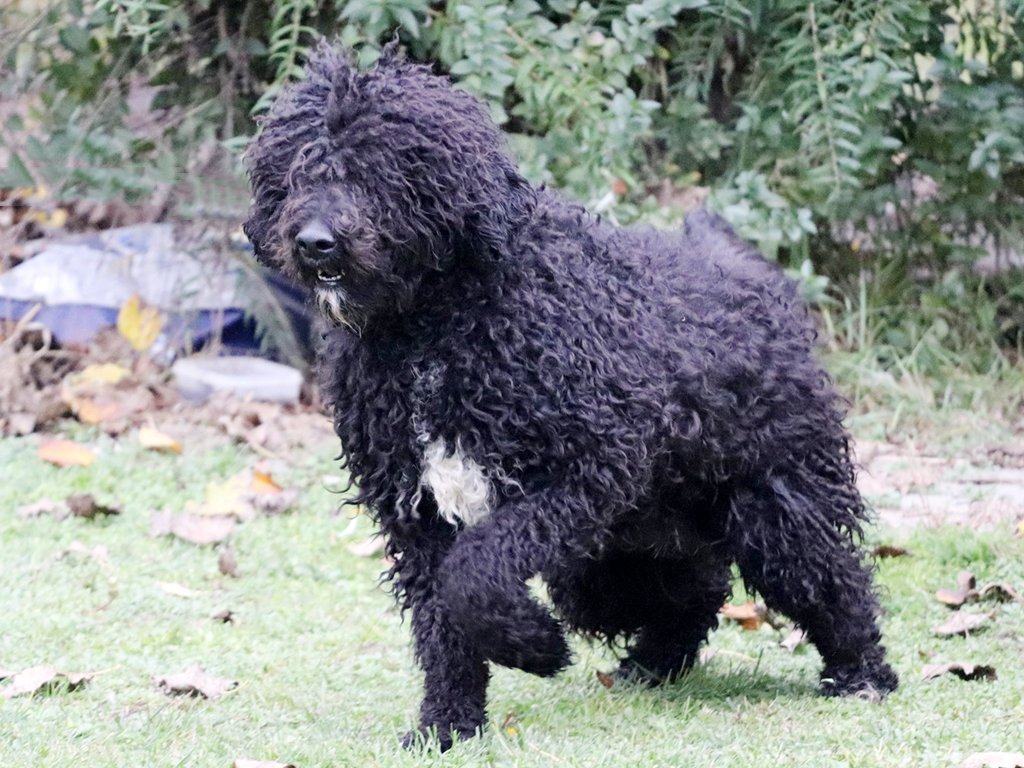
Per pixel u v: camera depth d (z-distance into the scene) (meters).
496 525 5.28
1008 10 9.95
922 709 5.94
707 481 6.03
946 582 7.57
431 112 5.24
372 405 5.43
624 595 6.59
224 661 6.73
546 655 5.29
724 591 6.72
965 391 10.57
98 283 10.95
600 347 5.35
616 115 9.55
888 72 9.95
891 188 10.61
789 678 6.59
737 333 5.91
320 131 5.30
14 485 9.02
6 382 10.15
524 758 5.33
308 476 9.34
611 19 10.13
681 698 6.27
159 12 10.21
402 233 5.19
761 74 10.54
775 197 9.84
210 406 10.19
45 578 7.73
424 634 5.64
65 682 6.25
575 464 5.31
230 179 10.44
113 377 10.38
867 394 10.58
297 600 7.66
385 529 5.69
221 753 5.45
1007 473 9.35
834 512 6.19
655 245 6.14
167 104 10.68
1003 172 10.81
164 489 9.05
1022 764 5.04
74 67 10.46
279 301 10.81
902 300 11.11
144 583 7.73
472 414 5.27
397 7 8.95
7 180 10.16
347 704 6.19
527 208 5.38
